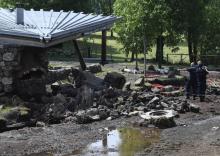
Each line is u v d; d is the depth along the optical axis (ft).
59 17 92.12
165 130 64.34
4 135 60.18
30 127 64.64
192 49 170.09
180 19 155.84
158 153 53.31
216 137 60.49
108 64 148.77
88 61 162.61
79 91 77.87
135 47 128.67
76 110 71.97
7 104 70.13
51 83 87.30
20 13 84.69
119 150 54.49
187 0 155.22
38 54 79.61
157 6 128.77
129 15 127.75
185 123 68.28
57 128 64.13
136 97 77.87
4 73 74.69
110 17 92.63
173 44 161.07
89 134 61.46
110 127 65.36
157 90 88.99
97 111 70.08
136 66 127.13
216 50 163.94
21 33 76.13
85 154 52.95
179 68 136.87
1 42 77.30
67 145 56.34
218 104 82.89
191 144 57.26
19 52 75.41
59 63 142.41
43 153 53.36
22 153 53.31
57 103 71.87
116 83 87.45
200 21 158.71
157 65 152.46
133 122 68.18
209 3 168.96
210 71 131.23
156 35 133.08
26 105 70.23
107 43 237.86
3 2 198.18
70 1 206.59
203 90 85.40
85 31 84.94
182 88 94.63
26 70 76.38
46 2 202.69
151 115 68.85
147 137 60.44
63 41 80.74
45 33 77.30
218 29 164.14
